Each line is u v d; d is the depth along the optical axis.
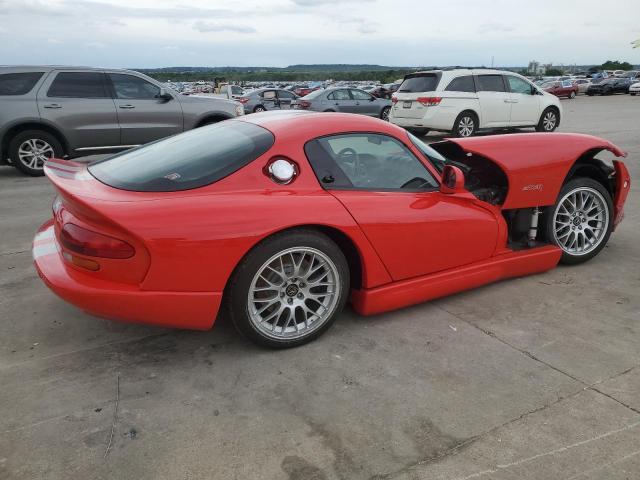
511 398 2.35
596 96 36.06
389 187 2.99
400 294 3.03
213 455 1.99
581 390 2.40
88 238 2.34
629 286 3.57
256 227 2.45
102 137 8.27
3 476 1.87
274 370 2.57
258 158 2.64
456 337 2.90
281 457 1.98
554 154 3.58
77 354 2.71
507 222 3.75
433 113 11.62
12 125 7.60
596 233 3.94
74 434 2.10
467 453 2.00
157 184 2.51
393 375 2.53
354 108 16.28
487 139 3.68
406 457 1.99
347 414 2.24
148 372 2.55
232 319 2.60
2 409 2.25
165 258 2.31
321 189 2.75
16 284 3.61
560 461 1.96
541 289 3.53
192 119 8.98
